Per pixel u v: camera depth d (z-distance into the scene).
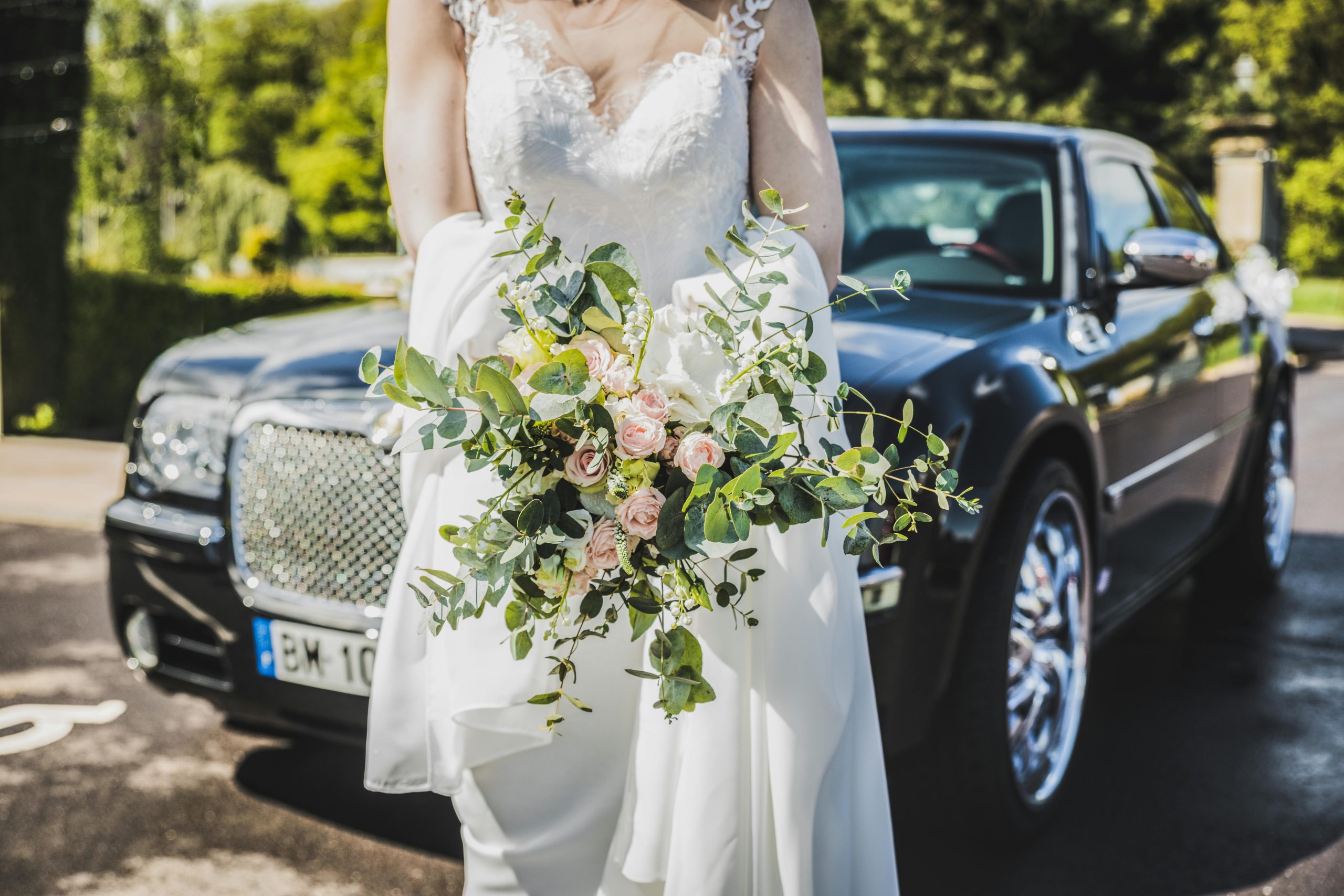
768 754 1.71
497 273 1.74
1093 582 3.11
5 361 9.83
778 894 1.71
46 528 6.22
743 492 1.46
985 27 24.78
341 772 3.26
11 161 9.74
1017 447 2.60
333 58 43.94
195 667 2.87
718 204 1.83
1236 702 3.75
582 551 1.55
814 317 1.73
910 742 2.49
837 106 23.50
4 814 2.98
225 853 2.79
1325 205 25.72
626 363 1.54
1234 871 2.70
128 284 10.48
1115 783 3.16
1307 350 15.23
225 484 2.76
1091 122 24.33
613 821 1.84
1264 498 4.71
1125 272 3.39
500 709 1.78
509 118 1.76
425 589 1.77
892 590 2.36
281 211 25.95
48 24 9.81
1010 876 2.67
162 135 8.82
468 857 1.87
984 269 3.29
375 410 2.57
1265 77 24.69
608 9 1.80
